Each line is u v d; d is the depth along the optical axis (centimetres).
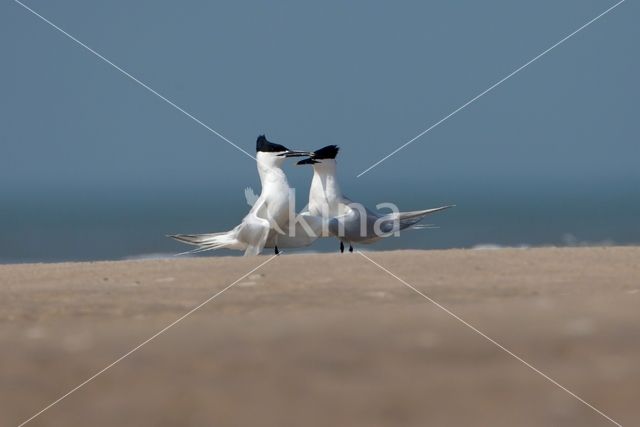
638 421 1758
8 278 3547
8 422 1778
